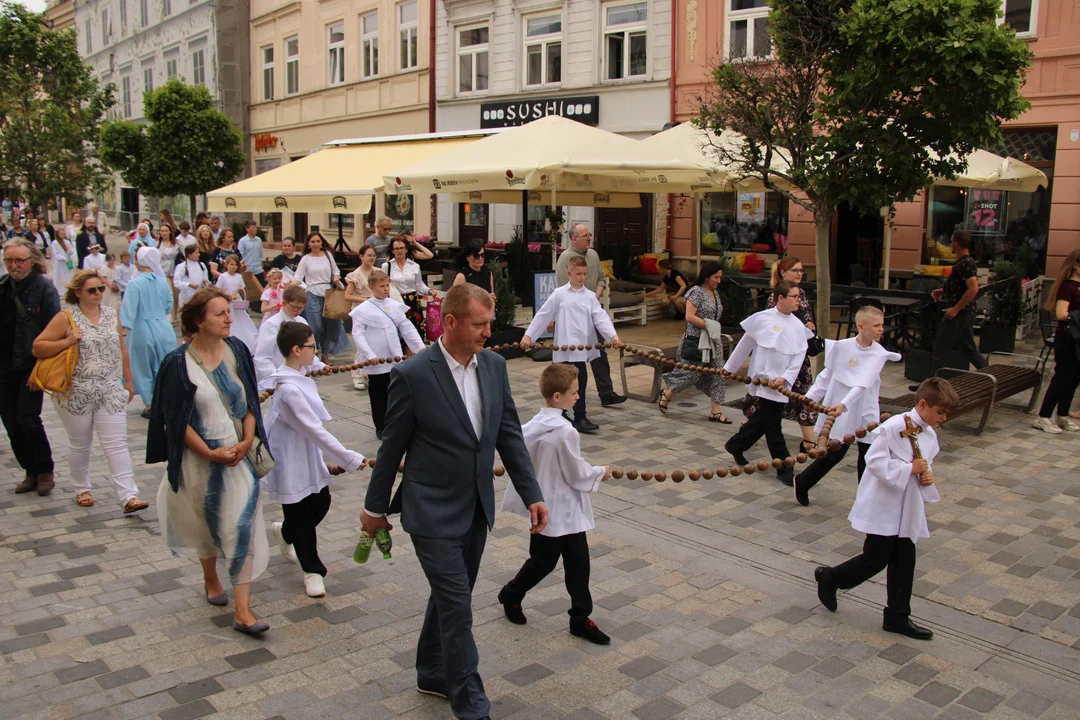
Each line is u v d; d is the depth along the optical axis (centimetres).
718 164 1130
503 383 398
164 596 513
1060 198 1436
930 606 511
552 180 1149
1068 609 508
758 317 733
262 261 1766
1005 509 668
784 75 877
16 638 459
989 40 743
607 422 917
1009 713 402
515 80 2139
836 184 855
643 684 422
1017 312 1248
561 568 563
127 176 2650
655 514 656
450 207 2403
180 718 388
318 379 1153
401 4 2450
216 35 3186
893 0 763
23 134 2903
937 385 459
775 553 585
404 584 534
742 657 449
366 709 398
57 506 664
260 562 471
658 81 1858
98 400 640
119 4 4156
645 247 1991
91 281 632
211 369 462
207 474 459
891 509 464
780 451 721
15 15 3133
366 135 2641
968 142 811
